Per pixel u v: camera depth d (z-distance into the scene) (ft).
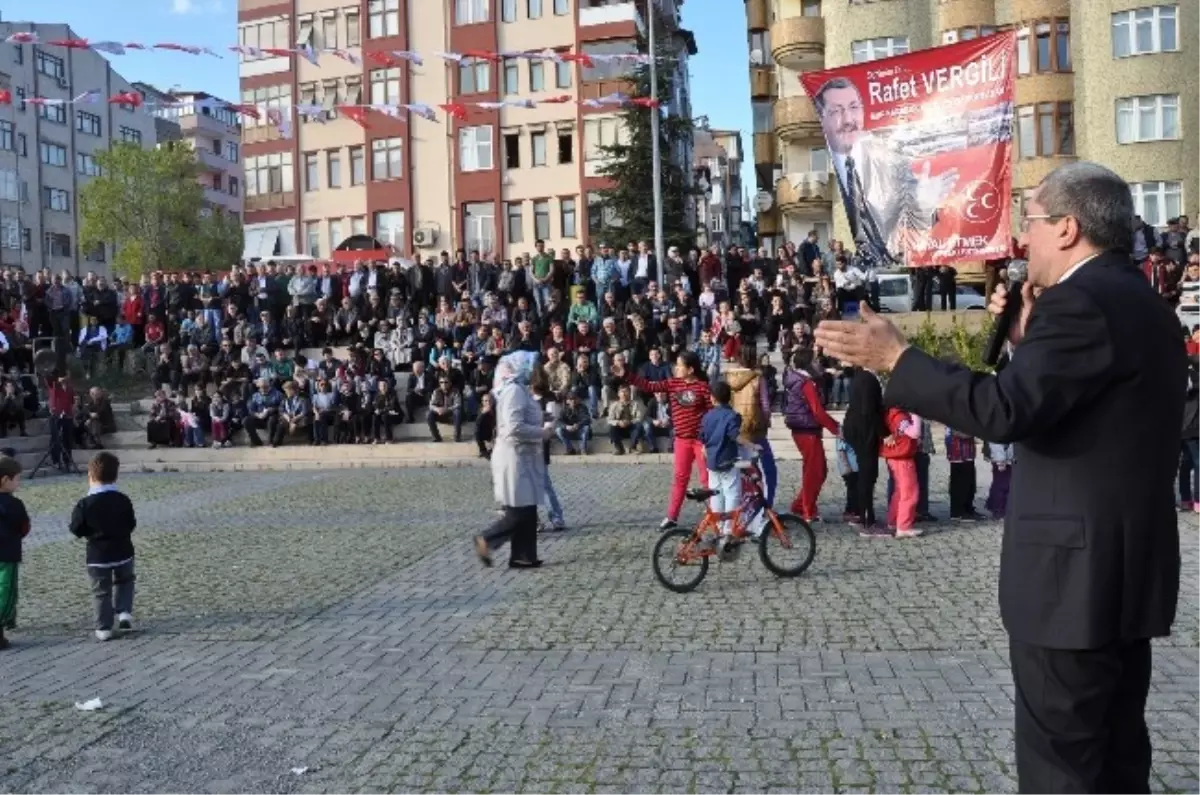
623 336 78.48
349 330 96.89
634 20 166.09
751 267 94.27
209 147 302.25
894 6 138.82
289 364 86.79
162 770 17.30
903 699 19.72
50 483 69.56
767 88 171.73
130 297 101.35
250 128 189.16
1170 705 18.78
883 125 42.09
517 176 173.78
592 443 75.72
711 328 81.87
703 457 35.14
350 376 81.05
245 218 191.31
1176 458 9.70
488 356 80.12
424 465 75.31
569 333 81.20
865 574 31.60
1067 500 9.43
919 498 40.88
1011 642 9.93
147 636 26.86
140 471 77.36
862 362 9.99
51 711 20.62
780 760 16.80
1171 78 127.34
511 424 33.17
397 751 17.81
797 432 40.93
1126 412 9.34
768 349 83.25
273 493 59.72
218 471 76.64
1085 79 132.05
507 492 33.42
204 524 47.70
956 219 41.60
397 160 180.04
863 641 23.99
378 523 46.14
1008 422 9.09
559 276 91.71
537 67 171.94
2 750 18.42
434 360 82.94
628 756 17.20
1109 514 9.31
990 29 135.54
